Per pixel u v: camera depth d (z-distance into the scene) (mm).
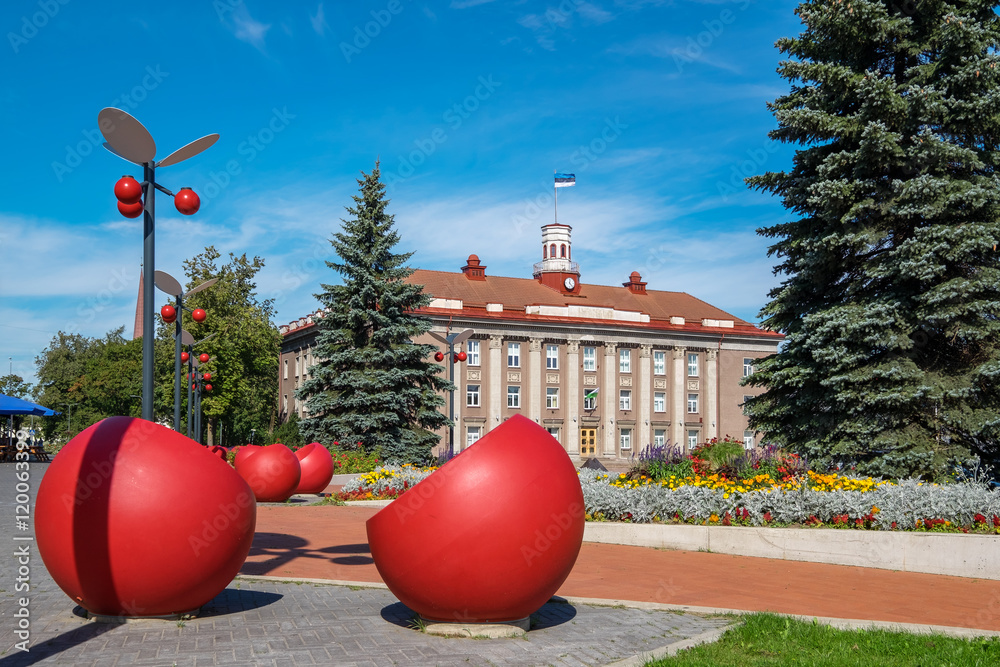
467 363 55469
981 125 16719
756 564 10867
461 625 6387
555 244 65875
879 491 12141
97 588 6324
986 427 16094
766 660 5691
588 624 6906
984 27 16922
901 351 17094
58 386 76688
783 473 13734
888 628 6809
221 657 5551
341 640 6113
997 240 16141
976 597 8727
